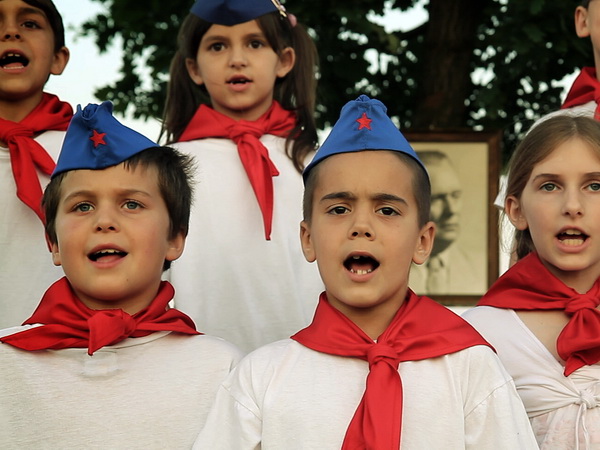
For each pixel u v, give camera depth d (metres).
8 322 9.08
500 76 14.72
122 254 7.59
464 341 7.25
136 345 7.64
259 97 10.02
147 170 7.82
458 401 7.09
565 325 7.98
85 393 7.48
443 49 15.04
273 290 9.55
